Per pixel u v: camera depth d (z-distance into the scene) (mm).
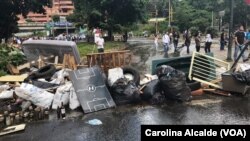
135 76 12109
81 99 10297
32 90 10219
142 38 73312
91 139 7895
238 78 11516
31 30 109188
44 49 17516
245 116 9359
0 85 11898
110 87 10953
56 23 82500
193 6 92500
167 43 26422
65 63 14883
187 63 13156
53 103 10438
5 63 15641
